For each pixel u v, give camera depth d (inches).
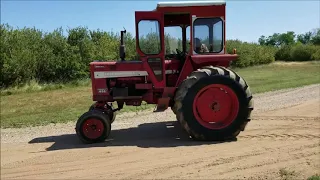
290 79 806.5
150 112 427.8
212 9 283.0
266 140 271.7
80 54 978.7
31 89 792.9
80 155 255.3
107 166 227.8
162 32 288.5
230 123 279.4
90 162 237.9
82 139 288.8
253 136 287.0
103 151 262.4
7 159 255.1
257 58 1469.0
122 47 313.3
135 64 303.7
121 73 305.0
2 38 851.4
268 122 339.6
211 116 283.9
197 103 281.9
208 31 286.4
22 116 442.0
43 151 272.5
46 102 585.6
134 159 238.8
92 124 288.5
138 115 411.8
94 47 1002.7
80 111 464.1
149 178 202.2
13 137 329.7
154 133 318.7
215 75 277.9
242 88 279.4
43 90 800.3
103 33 1099.3
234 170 207.0
